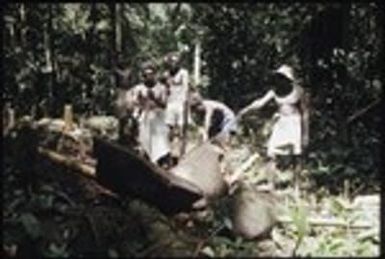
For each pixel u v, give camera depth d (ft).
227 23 76.84
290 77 43.19
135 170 35.24
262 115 69.10
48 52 74.02
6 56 65.82
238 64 76.89
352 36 61.00
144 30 100.89
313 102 57.06
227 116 49.80
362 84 57.88
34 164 35.47
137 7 97.35
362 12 61.16
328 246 32.76
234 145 54.39
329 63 60.59
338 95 57.47
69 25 81.00
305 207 36.88
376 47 59.26
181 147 49.42
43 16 74.18
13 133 38.14
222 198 37.45
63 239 30.45
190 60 91.86
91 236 30.73
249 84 76.38
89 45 79.97
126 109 50.88
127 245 30.48
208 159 39.22
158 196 35.22
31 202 32.42
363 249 32.22
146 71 47.57
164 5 104.99
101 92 75.51
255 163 45.32
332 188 42.04
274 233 34.32
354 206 36.99
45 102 69.26
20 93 66.49
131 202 33.45
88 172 36.70
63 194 33.68
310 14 62.54
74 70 77.36
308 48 63.46
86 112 73.31
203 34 79.66
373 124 54.13
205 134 50.19
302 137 43.47
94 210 32.27
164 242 30.96
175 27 90.58
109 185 35.60
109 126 61.11
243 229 33.81
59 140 41.14
